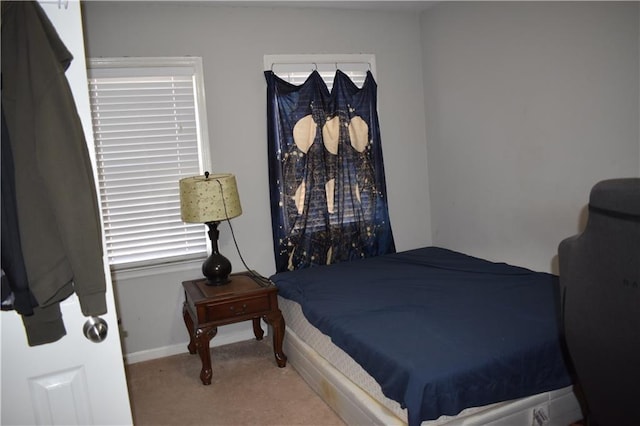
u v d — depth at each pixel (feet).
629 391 3.68
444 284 9.68
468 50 11.66
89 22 10.22
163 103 10.87
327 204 12.21
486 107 11.36
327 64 12.16
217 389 9.43
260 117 11.68
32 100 4.02
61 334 4.53
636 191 3.38
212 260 10.33
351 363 7.76
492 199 11.51
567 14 9.20
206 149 11.21
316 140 11.98
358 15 12.42
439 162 13.12
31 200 4.05
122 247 10.86
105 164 10.57
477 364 6.24
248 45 11.45
